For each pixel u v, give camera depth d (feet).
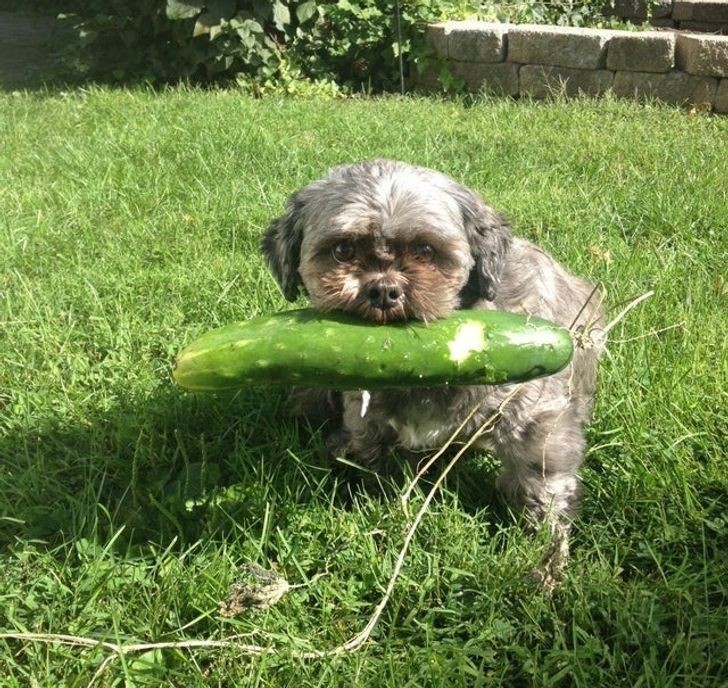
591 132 4.91
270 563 1.98
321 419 2.53
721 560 1.95
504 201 3.80
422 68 6.48
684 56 5.87
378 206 1.95
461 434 2.16
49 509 2.16
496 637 1.78
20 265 3.41
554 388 2.14
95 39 6.72
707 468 2.21
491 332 1.73
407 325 1.75
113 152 4.66
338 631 1.81
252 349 1.69
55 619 1.84
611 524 2.08
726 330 2.76
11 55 7.68
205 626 1.85
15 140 4.99
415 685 1.65
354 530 2.05
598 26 7.47
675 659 1.71
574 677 1.64
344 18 6.64
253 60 6.48
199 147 4.62
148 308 3.05
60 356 2.77
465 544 2.01
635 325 2.78
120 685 1.71
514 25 6.47
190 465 2.29
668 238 3.52
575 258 3.26
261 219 3.73
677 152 4.53
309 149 4.57
